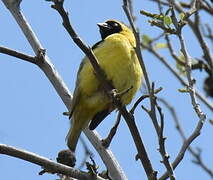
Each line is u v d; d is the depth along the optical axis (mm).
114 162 9891
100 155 10031
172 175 7758
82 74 11336
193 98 8820
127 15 7895
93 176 8750
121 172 9805
